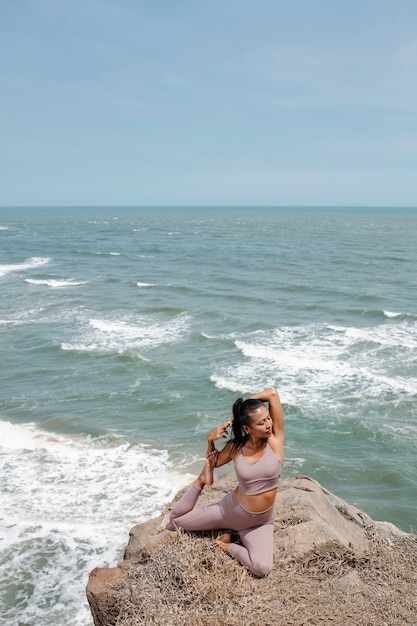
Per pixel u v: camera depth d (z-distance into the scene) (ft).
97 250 232.73
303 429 54.80
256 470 16.44
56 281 144.25
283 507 19.77
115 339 86.12
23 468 45.52
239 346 79.92
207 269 170.60
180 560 16.58
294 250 231.91
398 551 19.27
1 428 53.88
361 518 21.74
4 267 172.24
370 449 51.08
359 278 151.74
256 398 17.03
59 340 85.25
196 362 74.54
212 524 17.40
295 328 92.17
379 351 78.13
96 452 49.01
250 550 16.75
